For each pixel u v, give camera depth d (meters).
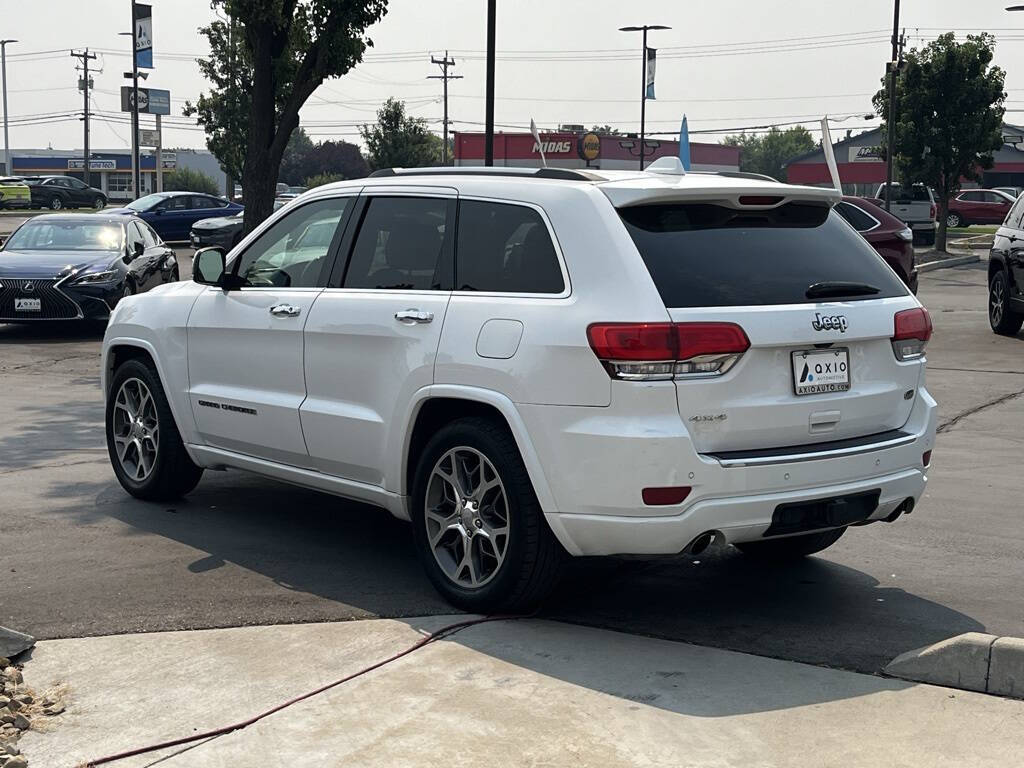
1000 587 5.79
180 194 36.84
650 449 4.66
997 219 50.06
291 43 16.58
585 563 6.16
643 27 52.66
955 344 15.70
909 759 3.90
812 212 5.45
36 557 6.12
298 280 6.20
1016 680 4.40
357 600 5.49
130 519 6.88
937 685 4.52
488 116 20.06
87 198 58.56
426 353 5.33
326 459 5.95
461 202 5.53
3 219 49.09
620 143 60.44
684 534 4.74
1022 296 15.69
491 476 5.21
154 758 3.91
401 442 5.49
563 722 4.15
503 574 5.13
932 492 7.73
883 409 5.27
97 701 4.35
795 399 4.94
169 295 7.04
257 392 6.32
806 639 5.04
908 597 5.63
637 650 4.86
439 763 3.85
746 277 4.96
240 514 7.02
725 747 3.97
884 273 5.46
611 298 4.79
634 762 3.86
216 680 4.53
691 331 4.70
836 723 4.17
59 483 7.77
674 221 5.03
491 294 5.23
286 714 4.21
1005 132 83.38
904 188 36.94
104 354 7.41
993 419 10.46
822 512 5.01
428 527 5.45
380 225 5.86
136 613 5.28
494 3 19.86
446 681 4.50
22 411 10.65
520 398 4.95
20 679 4.53
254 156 16.81
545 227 5.12
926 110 34.62
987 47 34.22
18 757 3.83
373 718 4.18
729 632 5.11
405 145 57.06
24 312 15.33
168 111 76.81
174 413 6.93
